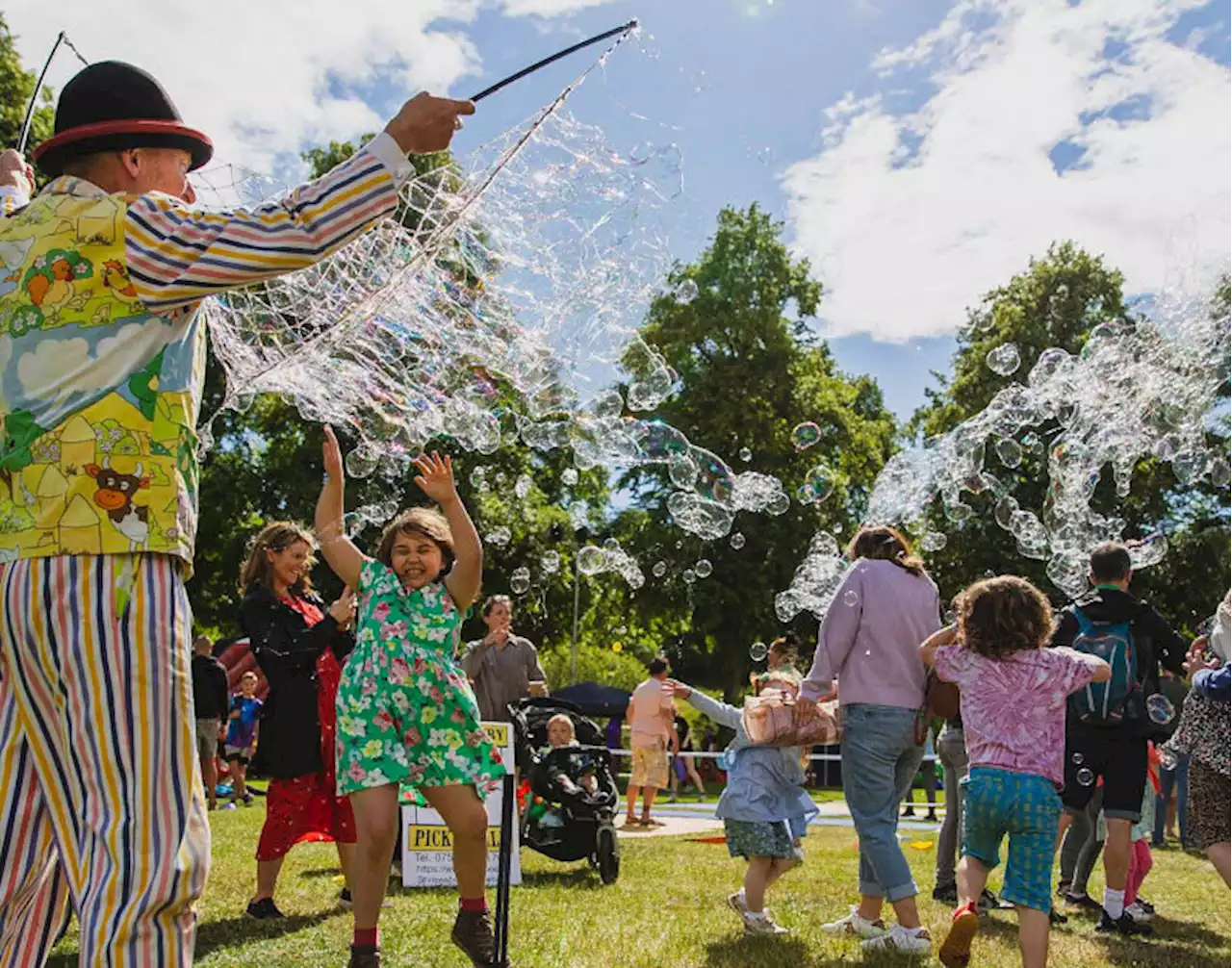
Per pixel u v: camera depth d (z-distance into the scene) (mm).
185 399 1933
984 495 20359
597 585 24250
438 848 5156
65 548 1817
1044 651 3396
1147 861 4930
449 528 3076
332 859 5926
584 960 3514
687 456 8617
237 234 1830
